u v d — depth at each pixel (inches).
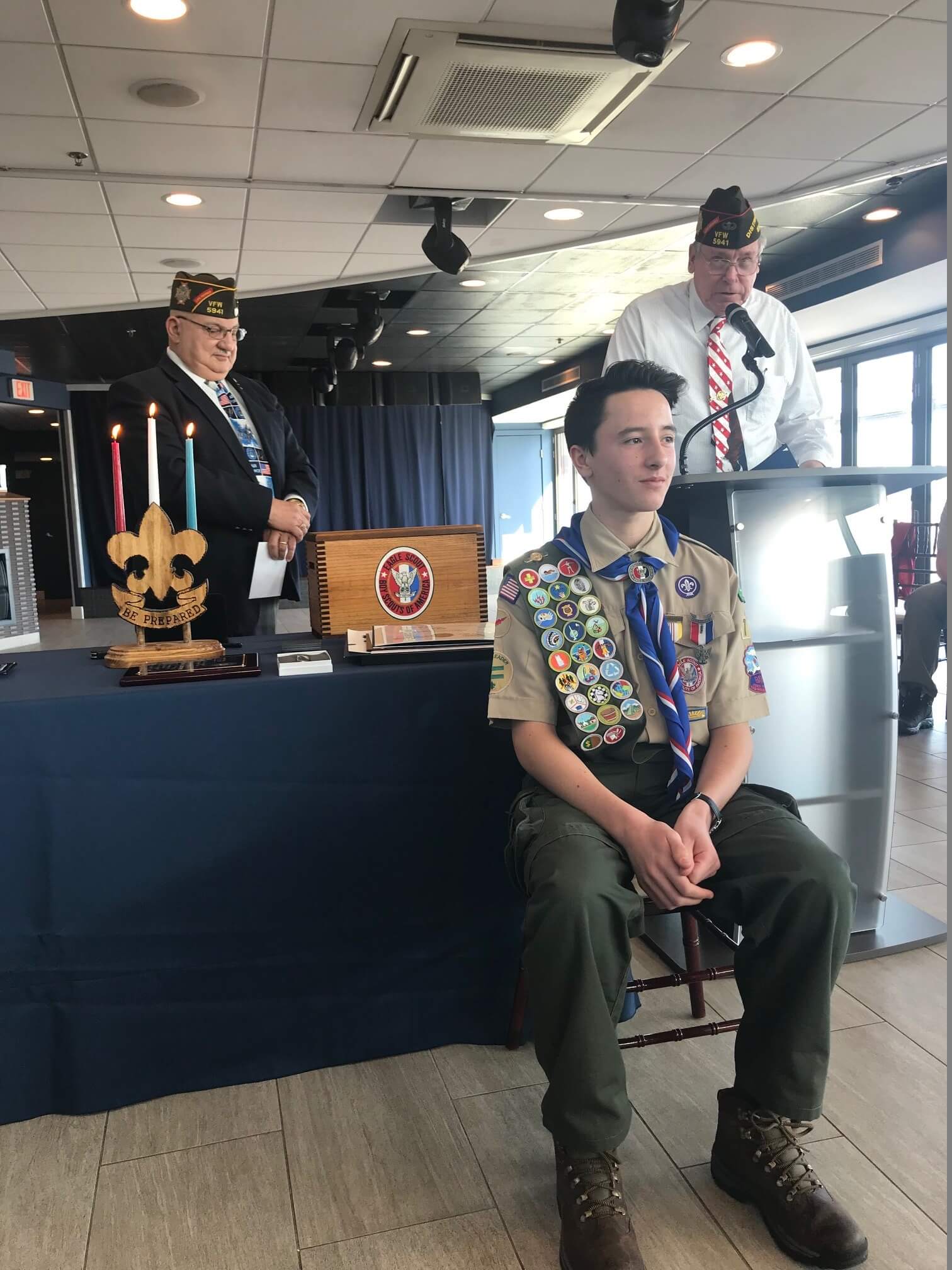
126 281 243.6
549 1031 45.8
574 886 45.3
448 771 62.8
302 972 62.4
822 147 164.2
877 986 73.2
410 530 73.8
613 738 52.8
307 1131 57.3
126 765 56.8
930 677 155.3
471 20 116.5
